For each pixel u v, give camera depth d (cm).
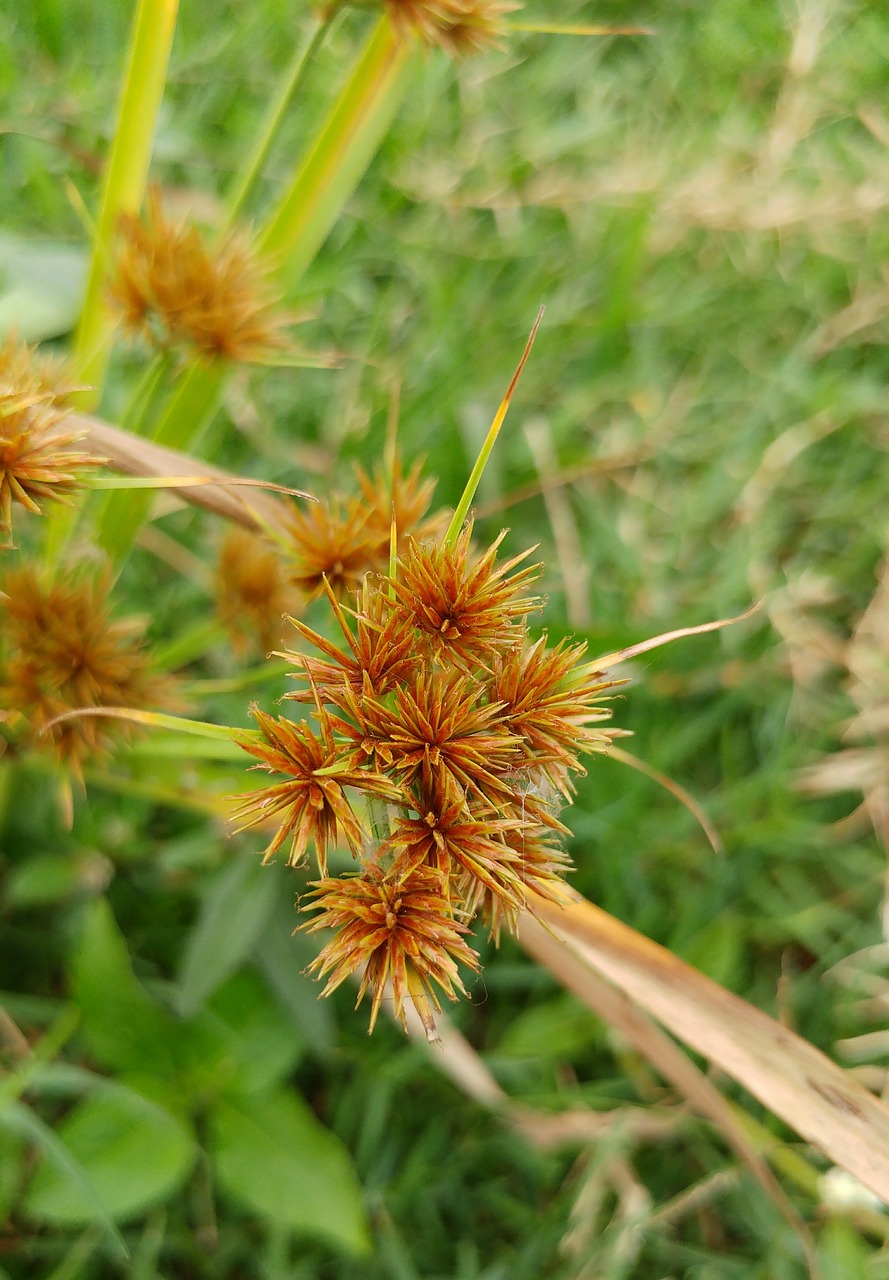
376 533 17
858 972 24
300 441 29
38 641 17
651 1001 18
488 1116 22
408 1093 22
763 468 30
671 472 30
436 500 28
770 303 32
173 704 18
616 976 18
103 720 18
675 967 18
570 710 14
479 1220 22
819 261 33
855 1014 24
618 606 28
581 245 32
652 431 30
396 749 13
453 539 14
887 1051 24
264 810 13
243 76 32
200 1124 21
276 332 19
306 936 20
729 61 36
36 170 28
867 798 26
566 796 14
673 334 32
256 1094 20
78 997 20
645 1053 20
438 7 18
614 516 30
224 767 20
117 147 19
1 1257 20
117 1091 19
